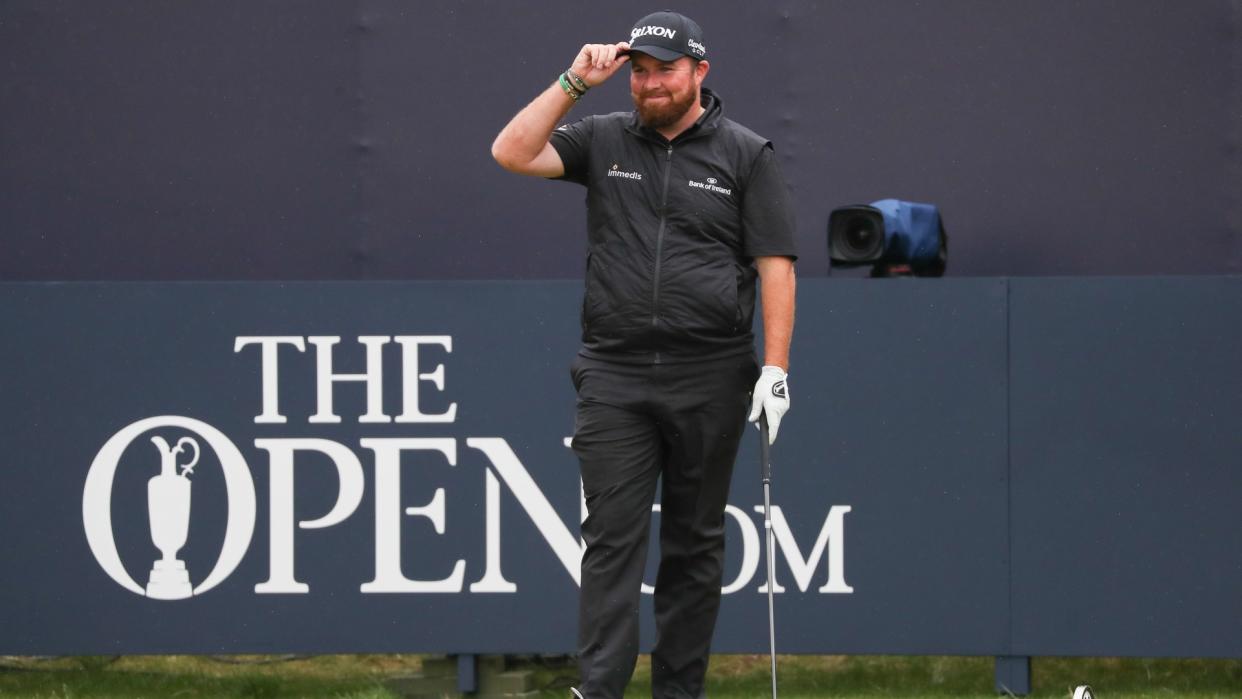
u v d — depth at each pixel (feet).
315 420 62.44
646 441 47.65
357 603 62.18
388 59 77.20
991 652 61.31
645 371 47.14
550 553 62.03
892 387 61.62
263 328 62.44
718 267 47.03
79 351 62.49
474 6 77.05
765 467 47.57
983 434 61.36
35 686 68.33
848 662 73.00
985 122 76.07
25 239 77.30
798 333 61.82
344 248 77.30
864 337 61.67
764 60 76.84
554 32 77.05
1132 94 75.36
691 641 50.08
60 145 77.25
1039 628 61.16
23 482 62.49
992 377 61.36
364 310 62.39
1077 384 61.00
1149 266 75.56
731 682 68.85
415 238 77.30
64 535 62.49
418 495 62.28
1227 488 60.49
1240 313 60.34
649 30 45.98
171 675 71.31
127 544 62.44
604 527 47.29
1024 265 76.13
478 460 62.18
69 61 77.05
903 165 76.48
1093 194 75.66
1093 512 61.00
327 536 62.23
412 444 62.34
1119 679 67.82
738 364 47.78
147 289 62.49
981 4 75.87
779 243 47.32
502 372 62.23
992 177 76.13
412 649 62.18
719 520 49.55
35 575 62.44
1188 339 60.59
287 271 77.41
